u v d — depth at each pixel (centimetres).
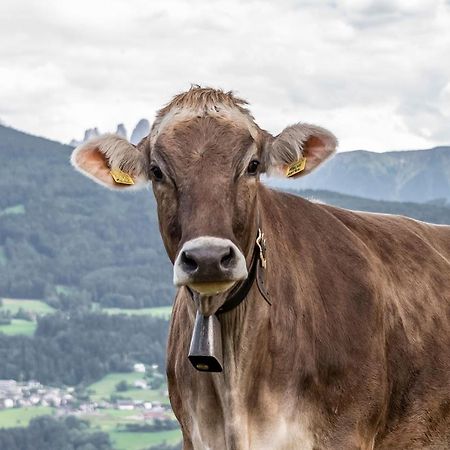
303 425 1021
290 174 1012
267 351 1008
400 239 1178
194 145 949
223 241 894
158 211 966
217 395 1011
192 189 933
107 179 1020
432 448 1127
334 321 1052
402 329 1105
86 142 1008
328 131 1001
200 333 960
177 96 990
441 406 1120
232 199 938
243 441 994
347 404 1046
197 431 1033
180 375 1049
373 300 1079
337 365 1041
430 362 1115
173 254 949
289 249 1059
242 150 952
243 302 988
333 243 1098
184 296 1057
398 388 1095
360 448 1045
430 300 1141
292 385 1016
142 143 1012
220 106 974
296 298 1037
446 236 1266
